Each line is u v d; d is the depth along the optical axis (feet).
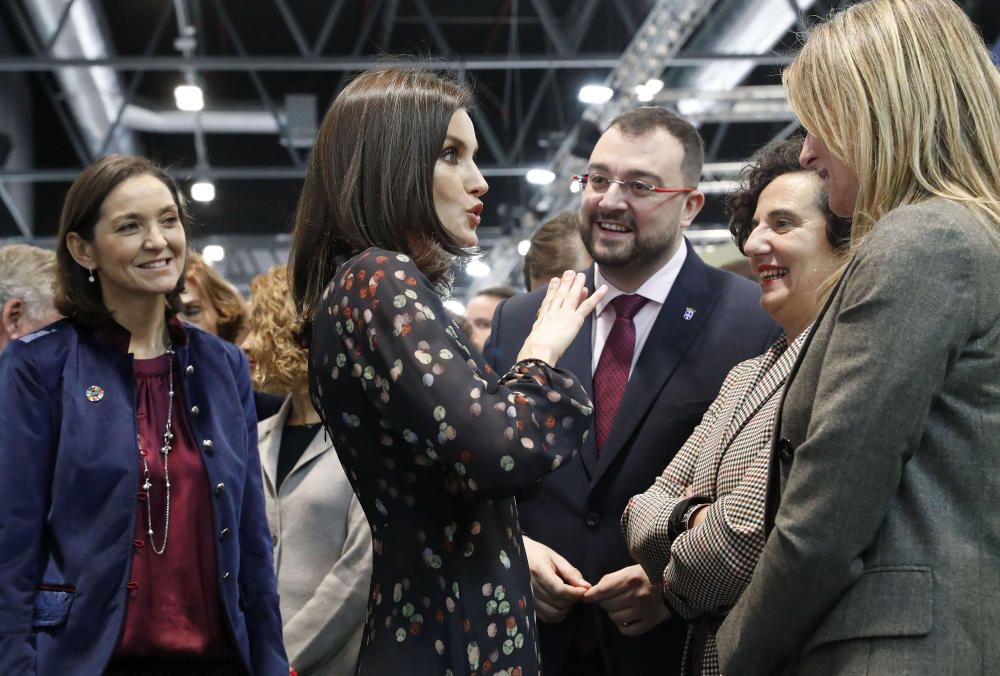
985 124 5.38
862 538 4.92
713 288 8.98
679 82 34.04
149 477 7.26
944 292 4.92
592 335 9.00
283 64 32.07
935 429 4.99
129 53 39.50
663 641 8.16
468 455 5.12
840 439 4.92
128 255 7.43
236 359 8.05
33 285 9.91
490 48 39.81
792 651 5.24
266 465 9.23
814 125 5.61
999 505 4.94
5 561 6.75
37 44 31.81
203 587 7.29
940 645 4.79
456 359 5.28
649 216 8.72
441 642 5.44
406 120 5.86
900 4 5.53
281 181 49.39
